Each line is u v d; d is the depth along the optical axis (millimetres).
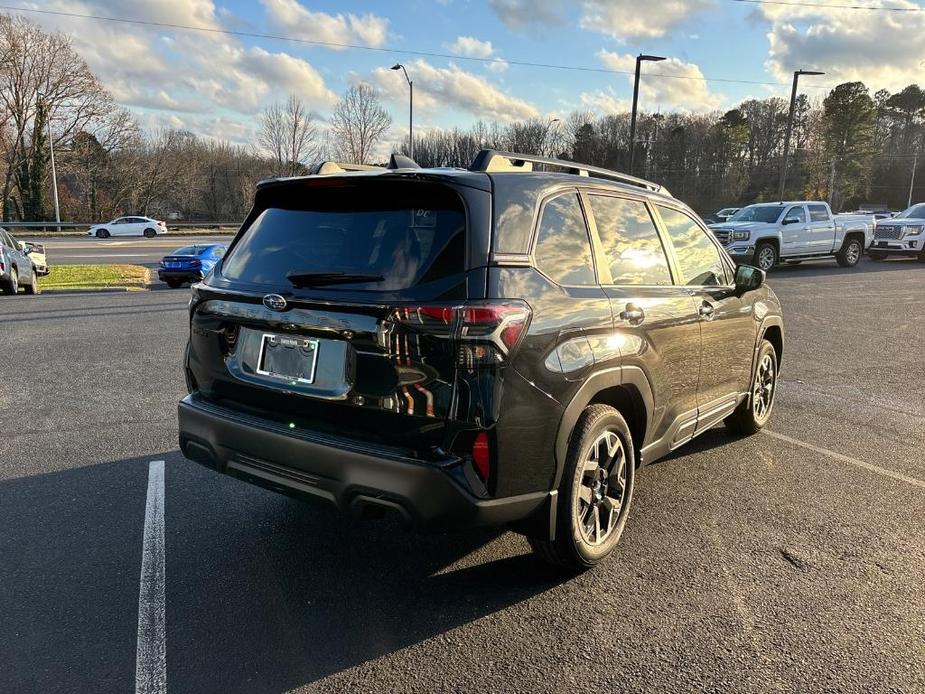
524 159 3107
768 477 4312
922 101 88688
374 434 2533
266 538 3436
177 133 72250
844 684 2340
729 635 2625
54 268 23328
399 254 2580
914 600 2881
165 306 13102
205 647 2527
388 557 3254
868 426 5418
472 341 2371
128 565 3143
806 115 84312
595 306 2889
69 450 4707
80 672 2375
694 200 82562
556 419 2666
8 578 3010
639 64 27344
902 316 11078
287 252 2914
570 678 2369
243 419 2873
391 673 2389
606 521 3166
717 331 4004
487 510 2494
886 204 85375
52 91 54438
